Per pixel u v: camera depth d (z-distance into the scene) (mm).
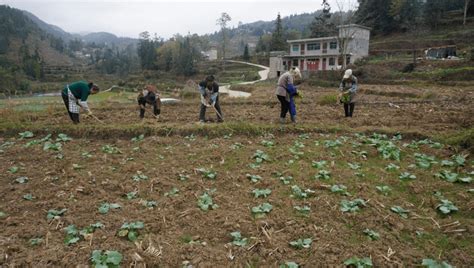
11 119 11055
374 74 31266
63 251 4000
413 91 20625
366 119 10953
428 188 5754
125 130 9375
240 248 4086
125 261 3850
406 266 3809
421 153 7625
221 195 5535
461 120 10367
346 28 44469
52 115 12344
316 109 13492
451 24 52188
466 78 25500
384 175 6371
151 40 108438
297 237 4348
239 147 8180
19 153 7824
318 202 5262
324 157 7363
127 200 5422
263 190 5645
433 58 35000
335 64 47188
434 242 4285
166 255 3959
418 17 58406
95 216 4840
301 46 51094
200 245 4133
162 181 6082
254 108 14375
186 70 73188
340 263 3816
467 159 7008
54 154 7770
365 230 4457
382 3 59719
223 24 84938
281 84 9859
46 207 5168
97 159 7465
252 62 81938
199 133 9367
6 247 4082
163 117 12242
